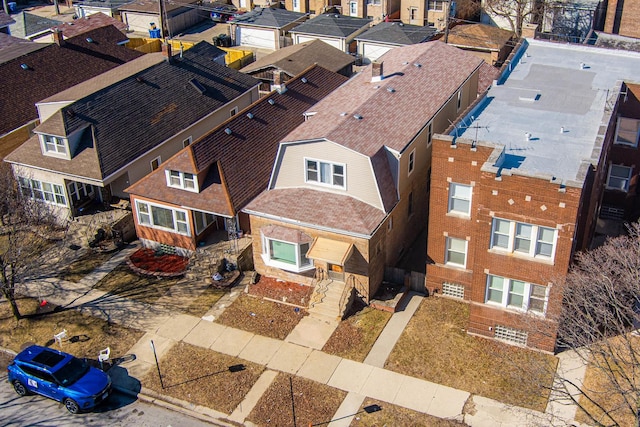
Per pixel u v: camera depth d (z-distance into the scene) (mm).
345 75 58344
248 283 36719
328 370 30906
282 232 34844
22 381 30547
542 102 37469
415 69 42188
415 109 38344
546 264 29344
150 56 51156
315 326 33562
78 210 42438
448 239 33938
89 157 40531
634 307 31781
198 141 38062
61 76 51875
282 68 54781
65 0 95938
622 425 27188
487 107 37156
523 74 41594
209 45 53844
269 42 74188
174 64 49469
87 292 37062
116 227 40688
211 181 37969
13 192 40094
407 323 33500
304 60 56531
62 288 37438
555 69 42188
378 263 35000
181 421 28969
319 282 35438
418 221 40062
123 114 43438
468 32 64812
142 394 30344
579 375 29672
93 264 39281
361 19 71688
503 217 29344
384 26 68438
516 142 33031
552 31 66375
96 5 81938
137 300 36250
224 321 34312
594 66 42375
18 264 36219
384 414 28484
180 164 37469
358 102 38281
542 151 32031
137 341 33344
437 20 73062
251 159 40000
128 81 45812
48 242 41219
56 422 29344
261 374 30938
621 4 60562
